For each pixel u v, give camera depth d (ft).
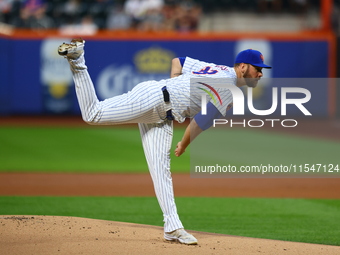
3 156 157.48
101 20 264.52
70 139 192.65
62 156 157.99
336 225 80.53
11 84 245.45
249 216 87.25
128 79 246.06
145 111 56.49
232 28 279.28
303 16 278.05
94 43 244.42
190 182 122.83
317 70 245.24
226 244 58.95
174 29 262.47
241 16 278.46
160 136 58.80
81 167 140.15
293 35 244.83
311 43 245.45
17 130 213.87
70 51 52.85
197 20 266.77
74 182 120.26
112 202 98.78
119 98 56.70
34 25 260.62
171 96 56.75
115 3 266.77
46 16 264.11
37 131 212.02
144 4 264.52
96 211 90.17
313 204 98.32
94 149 171.63
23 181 120.78
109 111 56.13
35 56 245.04
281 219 84.94
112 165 143.84
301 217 86.58
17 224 64.23
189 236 57.62
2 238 57.82
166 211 58.54
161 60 245.65
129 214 87.92
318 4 276.62
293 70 245.24
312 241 69.82
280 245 59.93
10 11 262.06
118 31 248.32
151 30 260.21
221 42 244.42
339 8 268.00
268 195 107.76
